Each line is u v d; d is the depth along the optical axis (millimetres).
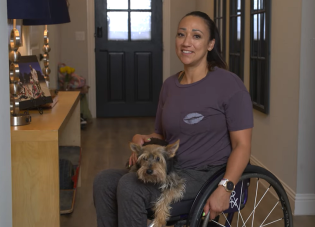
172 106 1931
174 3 6805
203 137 1896
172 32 6848
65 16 3002
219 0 5266
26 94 2355
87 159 4430
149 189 1744
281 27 3189
